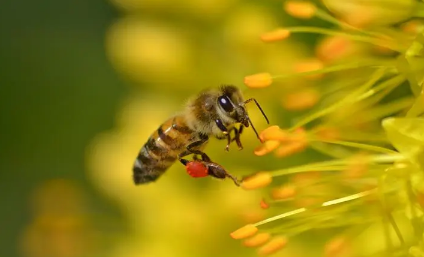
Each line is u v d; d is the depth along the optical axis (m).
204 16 0.25
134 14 0.25
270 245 0.21
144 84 0.26
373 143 0.22
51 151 0.28
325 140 0.21
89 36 0.29
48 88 0.29
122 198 0.26
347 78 0.23
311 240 0.24
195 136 0.23
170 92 0.25
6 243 0.29
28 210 0.29
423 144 0.20
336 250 0.22
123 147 0.26
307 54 0.24
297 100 0.22
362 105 0.22
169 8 0.25
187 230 0.25
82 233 0.27
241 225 0.24
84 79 0.29
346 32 0.22
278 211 0.23
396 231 0.21
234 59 0.25
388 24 0.22
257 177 0.21
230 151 0.24
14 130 0.29
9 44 0.29
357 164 0.21
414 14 0.21
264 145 0.21
